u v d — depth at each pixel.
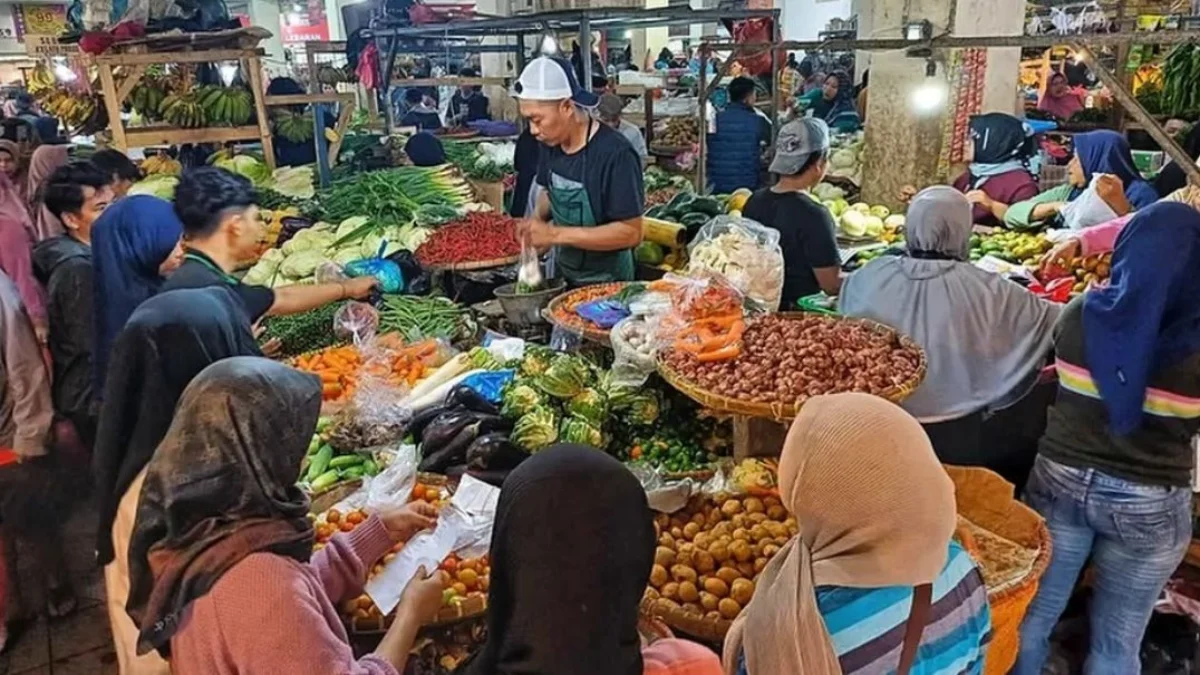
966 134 5.13
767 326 2.53
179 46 5.46
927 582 1.34
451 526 2.16
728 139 6.62
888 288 2.60
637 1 5.38
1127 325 2.11
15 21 18.27
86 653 3.15
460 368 3.09
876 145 5.32
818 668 1.32
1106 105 7.51
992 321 2.49
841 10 18.00
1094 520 2.28
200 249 2.46
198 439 1.35
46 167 5.14
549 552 1.12
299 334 3.70
